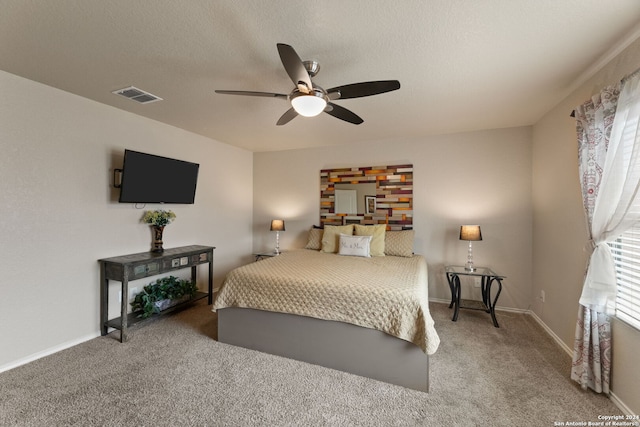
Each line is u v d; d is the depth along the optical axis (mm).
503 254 3453
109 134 2756
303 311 2219
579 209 2244
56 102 2357
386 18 1467
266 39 1663
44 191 2293
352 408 1726
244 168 4734
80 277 2537
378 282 2256
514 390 1886
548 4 1363
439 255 3750
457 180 3664
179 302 3227
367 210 4141
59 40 1683
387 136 3855
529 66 1951
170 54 1834
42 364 2160
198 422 1594
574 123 2320
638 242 1656
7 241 2096
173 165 3287
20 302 2162
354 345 2107
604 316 1808
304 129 3535
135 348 2434
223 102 2645
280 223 4371
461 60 1874
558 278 2592
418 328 1912
